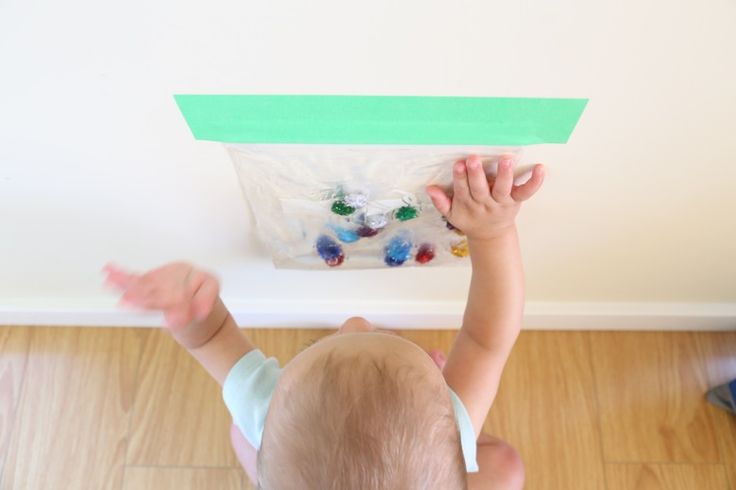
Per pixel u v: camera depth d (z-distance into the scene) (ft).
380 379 1.63
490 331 2.30
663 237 2.53
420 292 3.23
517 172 1.99
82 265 2.91
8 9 1.36
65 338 3.59
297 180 2.03
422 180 2.01
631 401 3.52
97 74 1.57
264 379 2.26
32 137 1.86
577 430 3.47
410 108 1.65
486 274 2.23
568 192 2.15
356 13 1.36
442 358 3.24
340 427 1.59
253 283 3.12
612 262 2.81
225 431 3.45
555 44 1.44
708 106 1.67
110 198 2.26
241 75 1.56
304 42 1.44
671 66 1.52
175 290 2.05
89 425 3.45
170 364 3.55
